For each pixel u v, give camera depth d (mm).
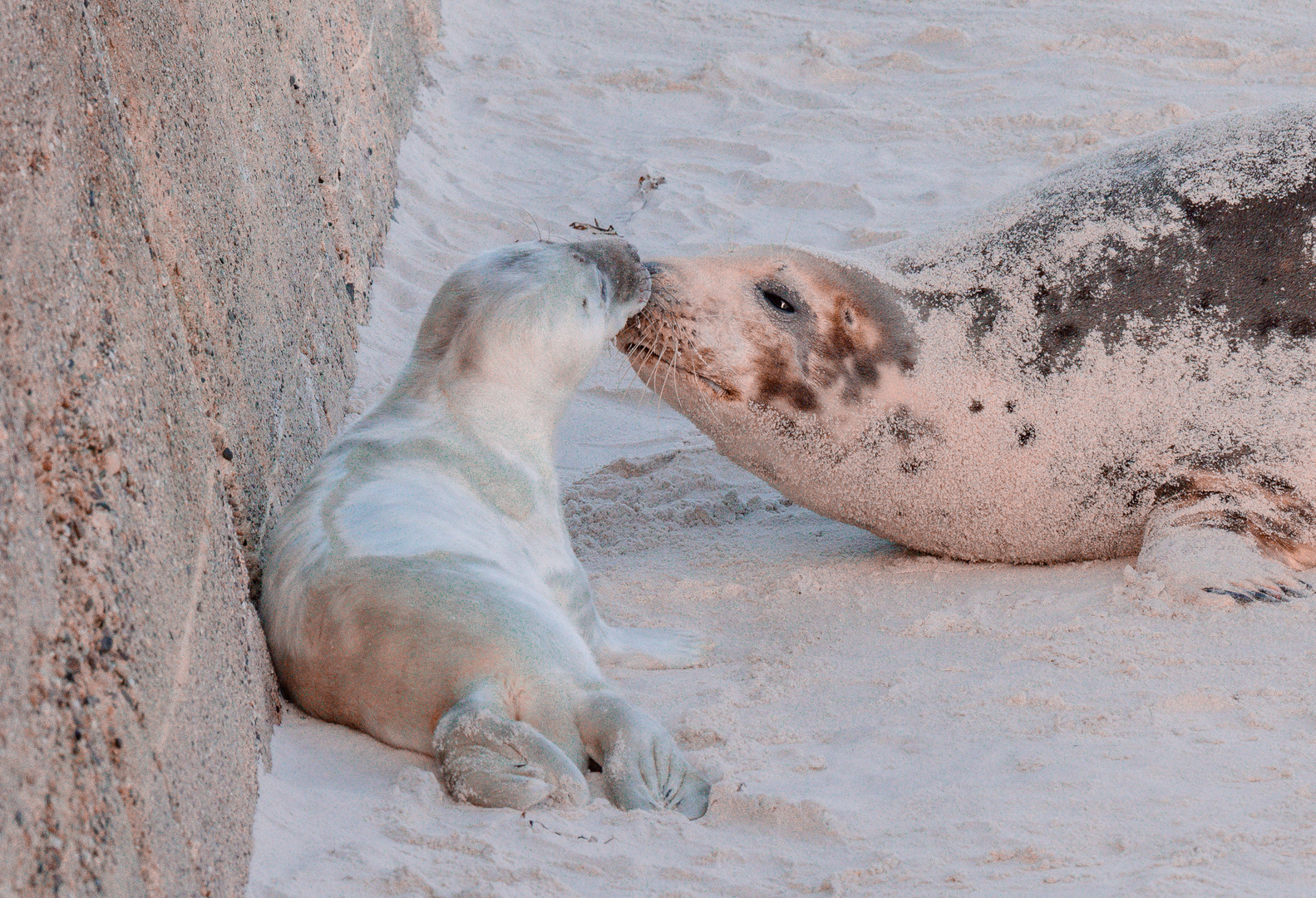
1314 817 8812
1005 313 15023
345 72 25344
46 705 6344
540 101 37906
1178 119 32531
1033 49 38688
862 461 15289
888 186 31094
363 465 12234
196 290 12164
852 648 13156
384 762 10445
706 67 39000
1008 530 15094
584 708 10266
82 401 7598
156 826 7211
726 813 9742
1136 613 12945
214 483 10117
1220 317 14430
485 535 11766
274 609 11367
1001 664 12133
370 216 26016
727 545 16984
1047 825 9125
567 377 13062
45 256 7391
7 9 7371
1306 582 13664
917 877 8609
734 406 15266
